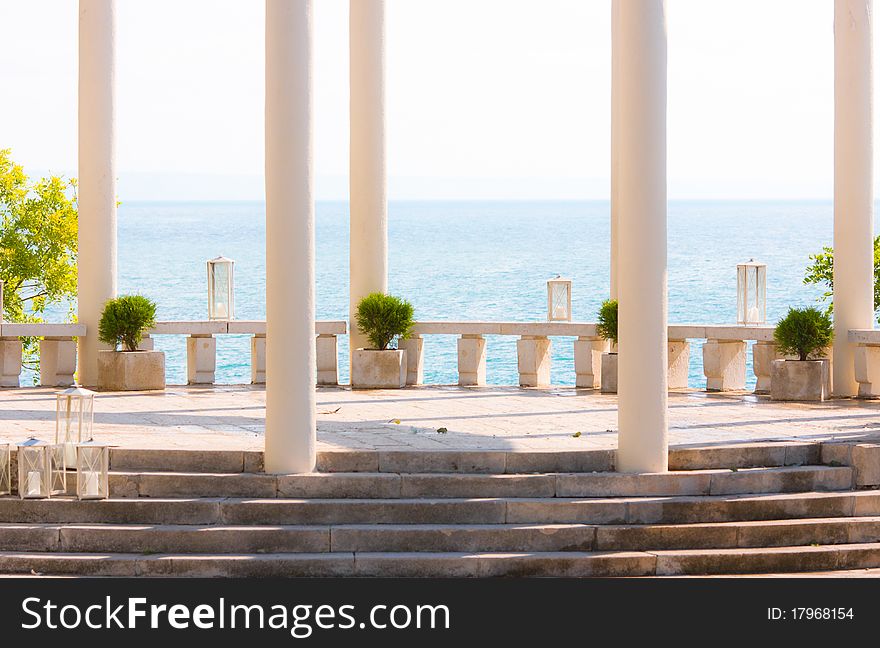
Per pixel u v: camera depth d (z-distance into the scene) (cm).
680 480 1181
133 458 1197
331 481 1156
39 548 1104
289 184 1172
